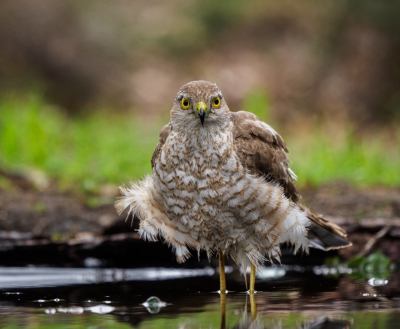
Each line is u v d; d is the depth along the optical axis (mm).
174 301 7961
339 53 26531
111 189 13352
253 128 8461
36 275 9891
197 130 7891
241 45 27406
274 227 8219
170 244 9367
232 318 7051
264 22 28047
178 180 8055
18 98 21875
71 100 24938
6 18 25422
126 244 10336
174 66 26703
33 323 6855
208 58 26969
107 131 18906
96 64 25641
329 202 12516
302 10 28250
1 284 9211
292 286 8859
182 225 8406
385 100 25250
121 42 26531
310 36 27250
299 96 25266
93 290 8727
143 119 22391
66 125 19625
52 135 16875
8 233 10680
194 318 7078
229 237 8359
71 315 7199
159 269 10398
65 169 14898
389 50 26438
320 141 17797
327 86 25531
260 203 8031
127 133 18438
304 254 10438
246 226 8250
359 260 10133
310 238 9258
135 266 10438
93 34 26125
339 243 9211
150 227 8609
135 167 14922
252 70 26234
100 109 24359
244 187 7957
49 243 10375
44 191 13352
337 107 24828
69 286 9031
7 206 12062
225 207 8062
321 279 9414
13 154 15406
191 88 7973
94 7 27016
